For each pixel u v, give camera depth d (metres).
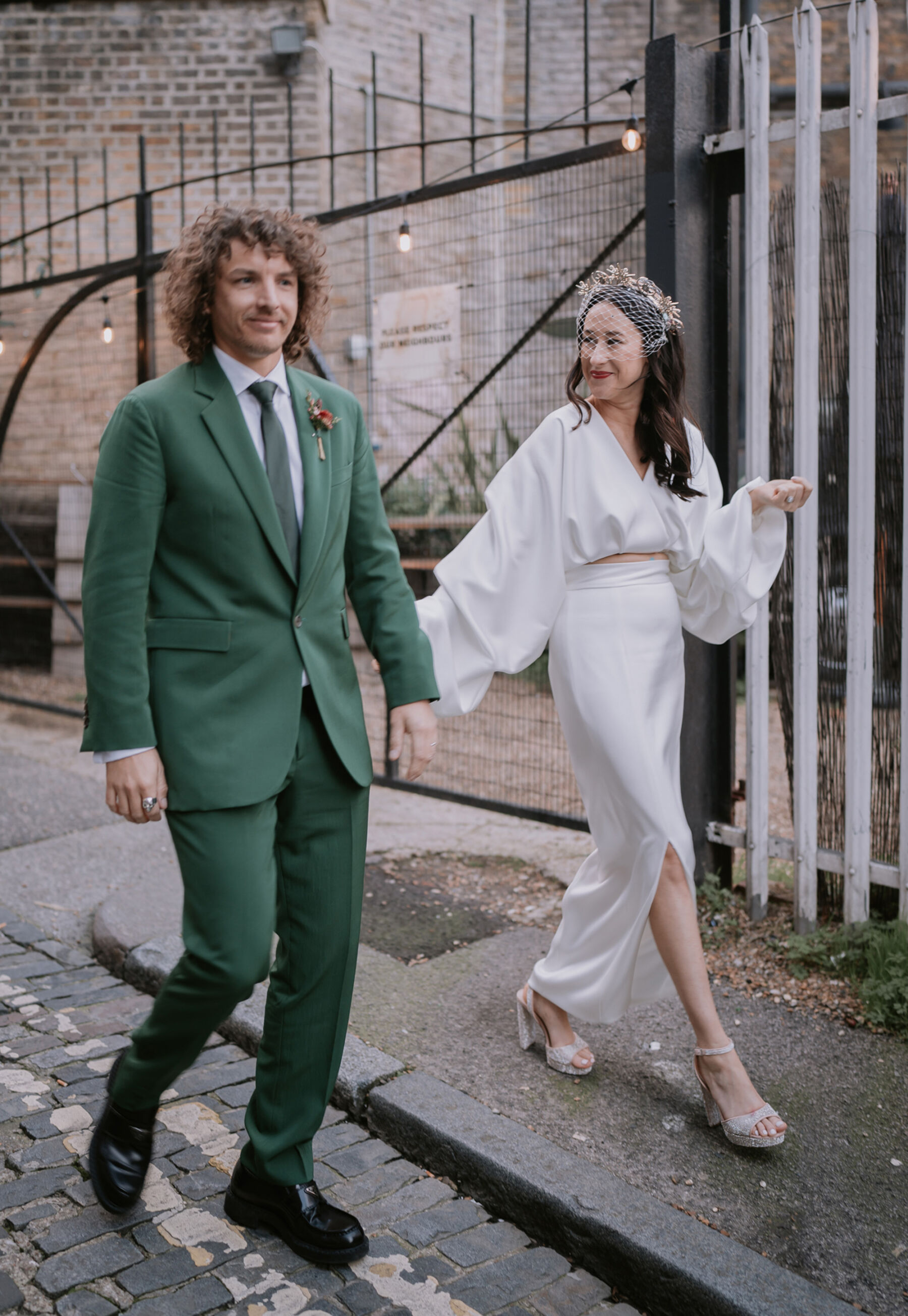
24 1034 2.83
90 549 1.79
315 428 1.94
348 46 8.38
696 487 2.47
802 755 3.17
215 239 1.75
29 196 7.80
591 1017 2.46
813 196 3.05
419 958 3.21
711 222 3.38
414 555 5.97
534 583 2.43
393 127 8.77
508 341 5.85
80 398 7.73
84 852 4.22
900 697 2.99
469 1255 2.04
